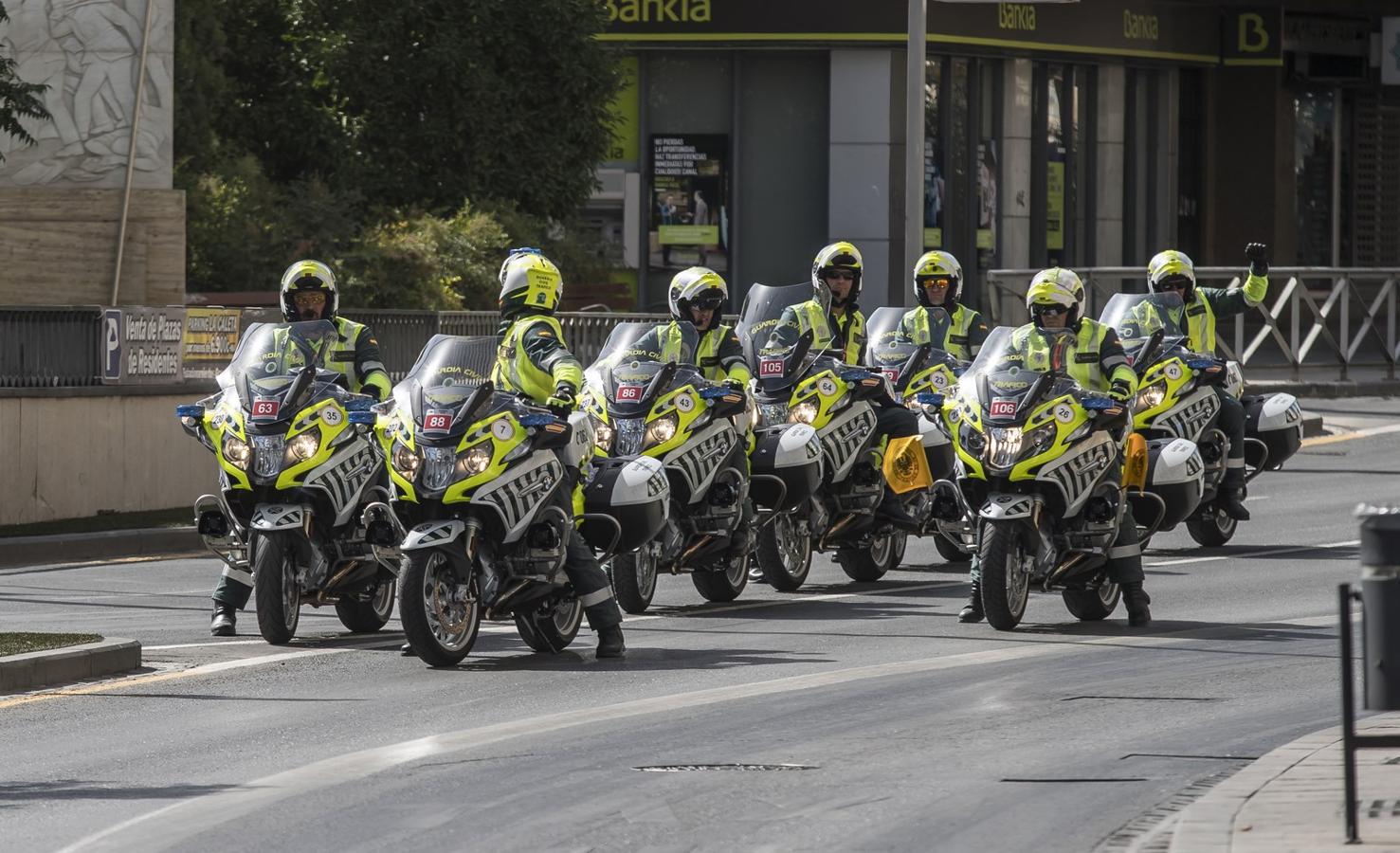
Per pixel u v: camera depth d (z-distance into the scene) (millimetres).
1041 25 104188
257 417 33156
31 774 23719
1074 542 34094
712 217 100688
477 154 86875
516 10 87188
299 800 22016
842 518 40312
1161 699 27562
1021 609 34156
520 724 26281
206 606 39219
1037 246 106812
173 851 19891
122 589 41938
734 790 22109
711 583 38594
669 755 24062
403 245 80250
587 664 31422
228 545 34594
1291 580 41125
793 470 38219
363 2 87188
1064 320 34250
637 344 37562
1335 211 120625
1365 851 17953
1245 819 19344
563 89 88375
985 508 33562
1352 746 18328
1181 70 114875
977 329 43312
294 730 26219
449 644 31109
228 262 79125
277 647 33469
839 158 98812
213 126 87438
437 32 86562
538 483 31328
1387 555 17875
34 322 51188
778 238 100375
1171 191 114062
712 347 37844
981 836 20047
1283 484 59000
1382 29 119188
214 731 26266
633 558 36781
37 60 66562
